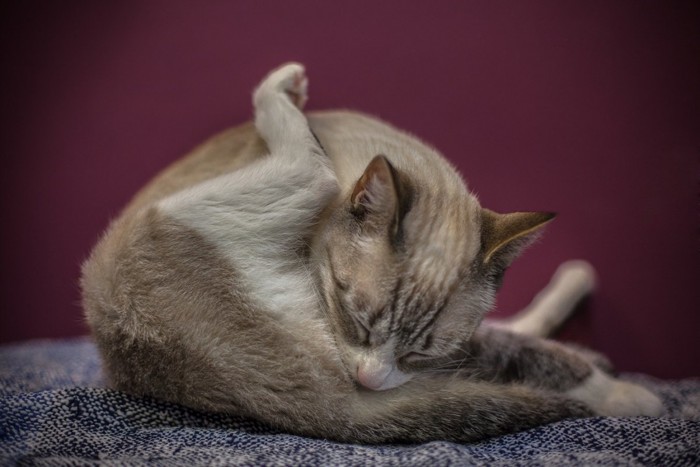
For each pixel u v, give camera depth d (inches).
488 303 27.7
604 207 36.3
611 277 36.6
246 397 25.8
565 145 36.2
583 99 35.7
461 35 36.1
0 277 38.9
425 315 26.6
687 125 35.0
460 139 36.7
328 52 36.7
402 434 25.8
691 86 34.7
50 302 39.2
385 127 31.9
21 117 37.8
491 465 23.5
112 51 37.3
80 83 37.5
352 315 26.6
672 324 36.3
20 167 38.2
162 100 37.6
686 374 36.4
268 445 24.5
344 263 27.0
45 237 38.8
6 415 25.2
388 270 26.4
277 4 36.6
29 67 37.4
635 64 35.1
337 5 36.4
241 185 27.3
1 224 38.5
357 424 25.8
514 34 35.8
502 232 27.6
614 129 35.7
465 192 28.9
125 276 26.5
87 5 36.9
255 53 36.9
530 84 36.0
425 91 36.6
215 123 37.4
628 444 25.1
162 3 36.9
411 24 36.3
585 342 36.0
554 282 36.5
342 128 30.7
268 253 27.2
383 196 26.4
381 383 26.1
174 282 26.3
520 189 36.6
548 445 25.1
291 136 28.5
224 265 26.7
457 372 27.5
